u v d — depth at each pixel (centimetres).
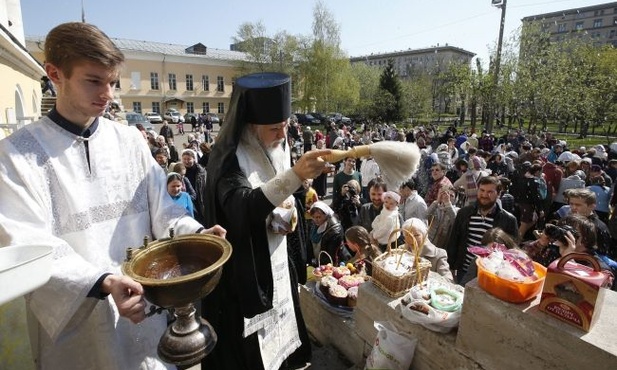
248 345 189
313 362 239
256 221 154
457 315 183
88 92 119
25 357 149
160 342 118
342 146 1168
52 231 124
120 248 141
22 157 117
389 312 207
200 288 103
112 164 140
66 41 113
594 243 289
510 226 346
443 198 434
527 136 1627
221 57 5234
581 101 2030
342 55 3950
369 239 317
